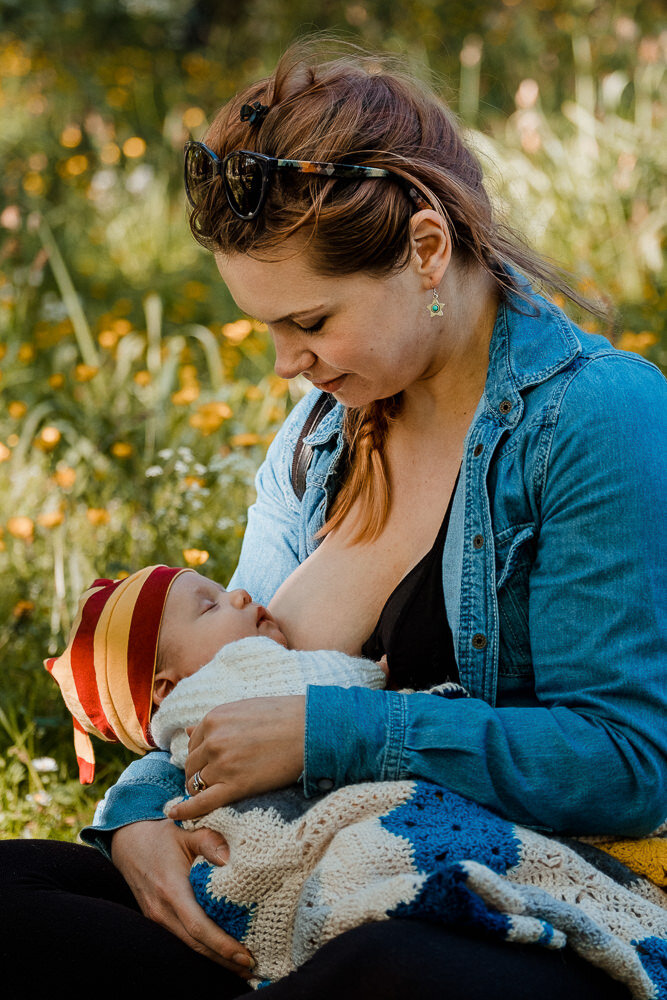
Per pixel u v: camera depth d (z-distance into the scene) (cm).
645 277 457
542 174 523
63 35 992
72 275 612
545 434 165
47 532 342
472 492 171
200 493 324
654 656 158
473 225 168
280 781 165
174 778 188
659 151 538
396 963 135
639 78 637
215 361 442
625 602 158
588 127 551
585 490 161
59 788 255
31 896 166
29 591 322
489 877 140
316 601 193
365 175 158
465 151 176
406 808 158
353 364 166
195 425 365
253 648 185
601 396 163
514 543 168
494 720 159
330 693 164
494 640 170
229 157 156
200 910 166
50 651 289
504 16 821
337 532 197
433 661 178
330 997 136
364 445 189
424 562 178
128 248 641
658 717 158
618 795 158
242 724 165
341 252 157
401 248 161
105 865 184
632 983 144
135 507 341
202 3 1062
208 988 163
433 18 841
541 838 157
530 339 171
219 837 170
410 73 192
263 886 162
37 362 493
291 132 160
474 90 652
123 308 564
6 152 739
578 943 143
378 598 190
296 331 166
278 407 395
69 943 161
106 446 375
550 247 479
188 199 171
